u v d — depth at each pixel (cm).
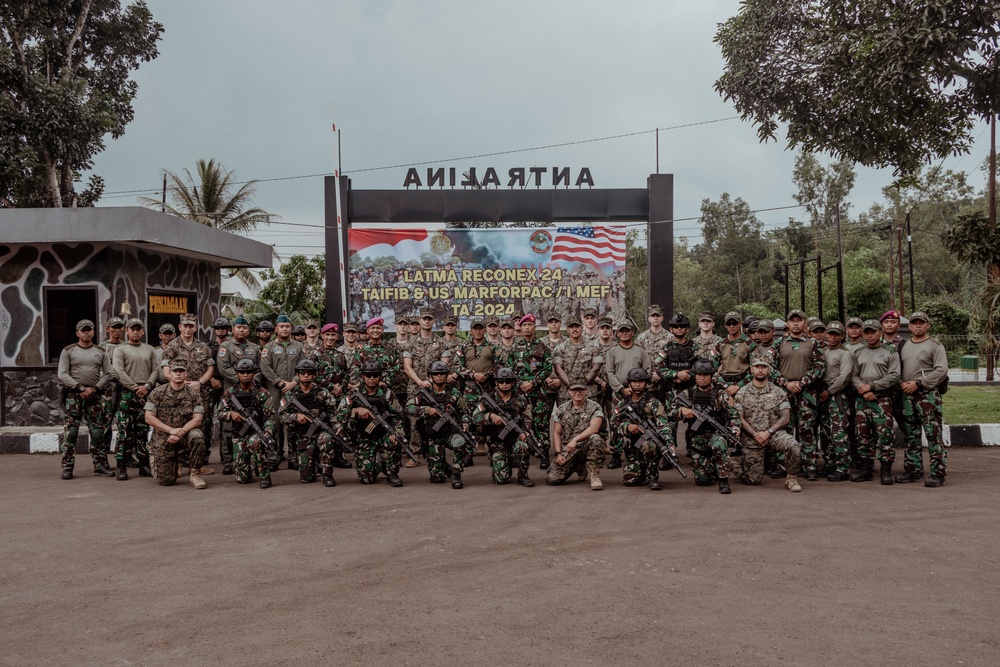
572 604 488
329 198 1692
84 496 856
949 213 5869
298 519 736
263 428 924
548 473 923
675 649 416
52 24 2984
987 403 1638
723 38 1472
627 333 1041
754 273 6078
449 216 1705
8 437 1209
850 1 1365
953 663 397
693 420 877
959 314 3681
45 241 1290
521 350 1078
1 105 2542
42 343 1356
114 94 3166
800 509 757
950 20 1157
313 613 476
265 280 2878
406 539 655
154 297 1480
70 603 500
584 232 1731
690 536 655
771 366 920
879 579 536
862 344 935
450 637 435
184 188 3572
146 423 988
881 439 886
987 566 564
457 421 920
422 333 1163
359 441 923
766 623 454
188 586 532
